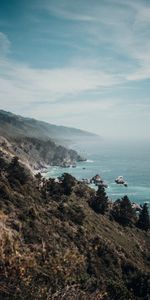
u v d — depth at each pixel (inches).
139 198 7662.4
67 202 3538.4
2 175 3248.0
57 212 3019.2
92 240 2844.5
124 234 3585.1
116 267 2652.6
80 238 2760.8
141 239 3767.2
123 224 3878.0
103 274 2437.3
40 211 2866.6
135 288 2390.5
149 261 3272.6
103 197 3964.1
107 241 3021.7
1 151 6328.7
